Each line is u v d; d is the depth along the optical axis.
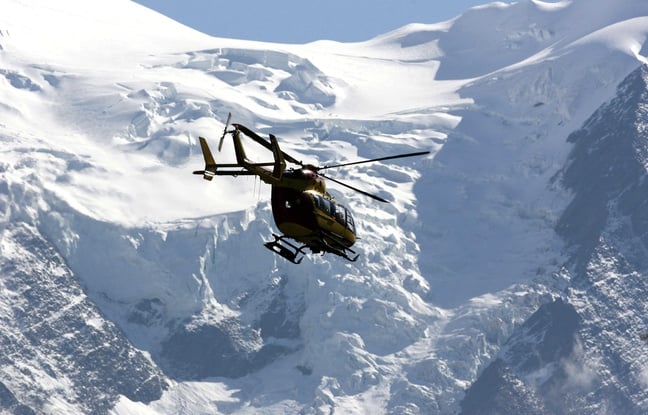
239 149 139.00
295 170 145.38
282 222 142.38
